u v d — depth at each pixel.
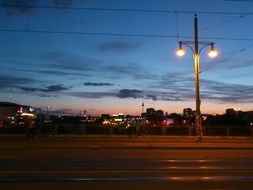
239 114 82.31
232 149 30.59
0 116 78.81
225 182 14.65
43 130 42.53
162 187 13.59
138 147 30.05
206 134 48.44
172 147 30.53
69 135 44.53
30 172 16.41
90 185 13.79
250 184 14.30
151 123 55.25
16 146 29.19
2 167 17.84
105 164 19.34
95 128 47.72
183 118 75.81
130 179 15.02
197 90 38.38
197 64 38.31
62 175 15.74
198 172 17.03
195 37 38.12
